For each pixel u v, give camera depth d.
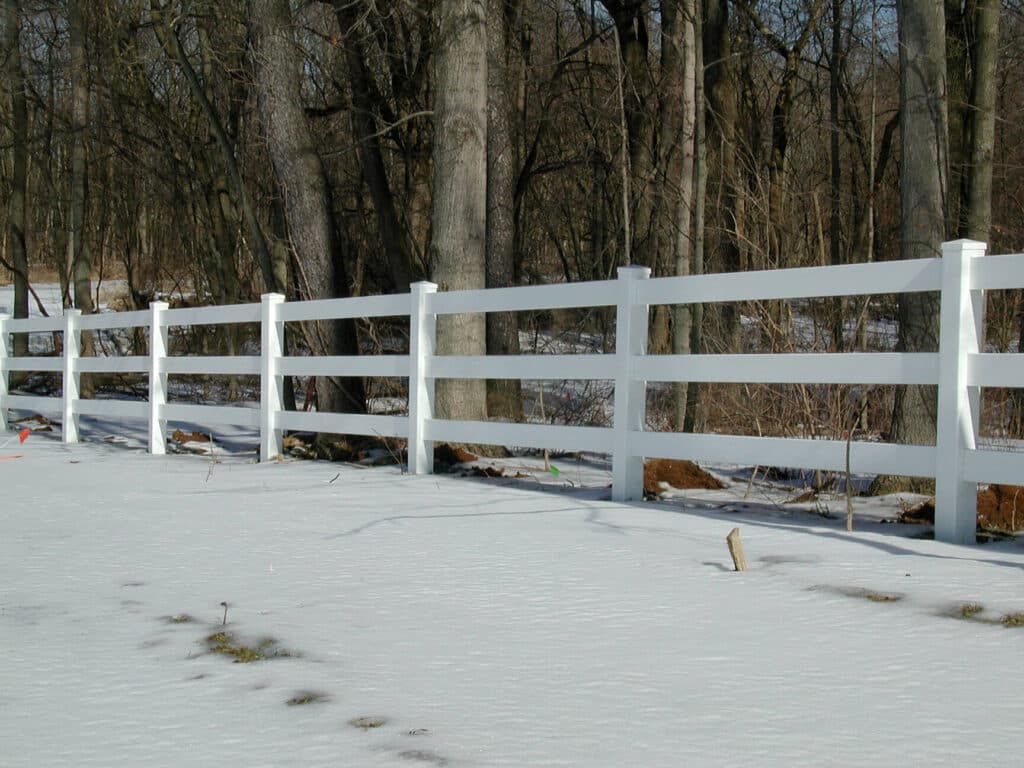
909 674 3.73
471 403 11.43
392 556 5.96
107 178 29.31
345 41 16.22
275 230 25.67
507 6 20.00
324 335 12.90
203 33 22.12
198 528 7.04
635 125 22.02
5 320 16.33
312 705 3.57
